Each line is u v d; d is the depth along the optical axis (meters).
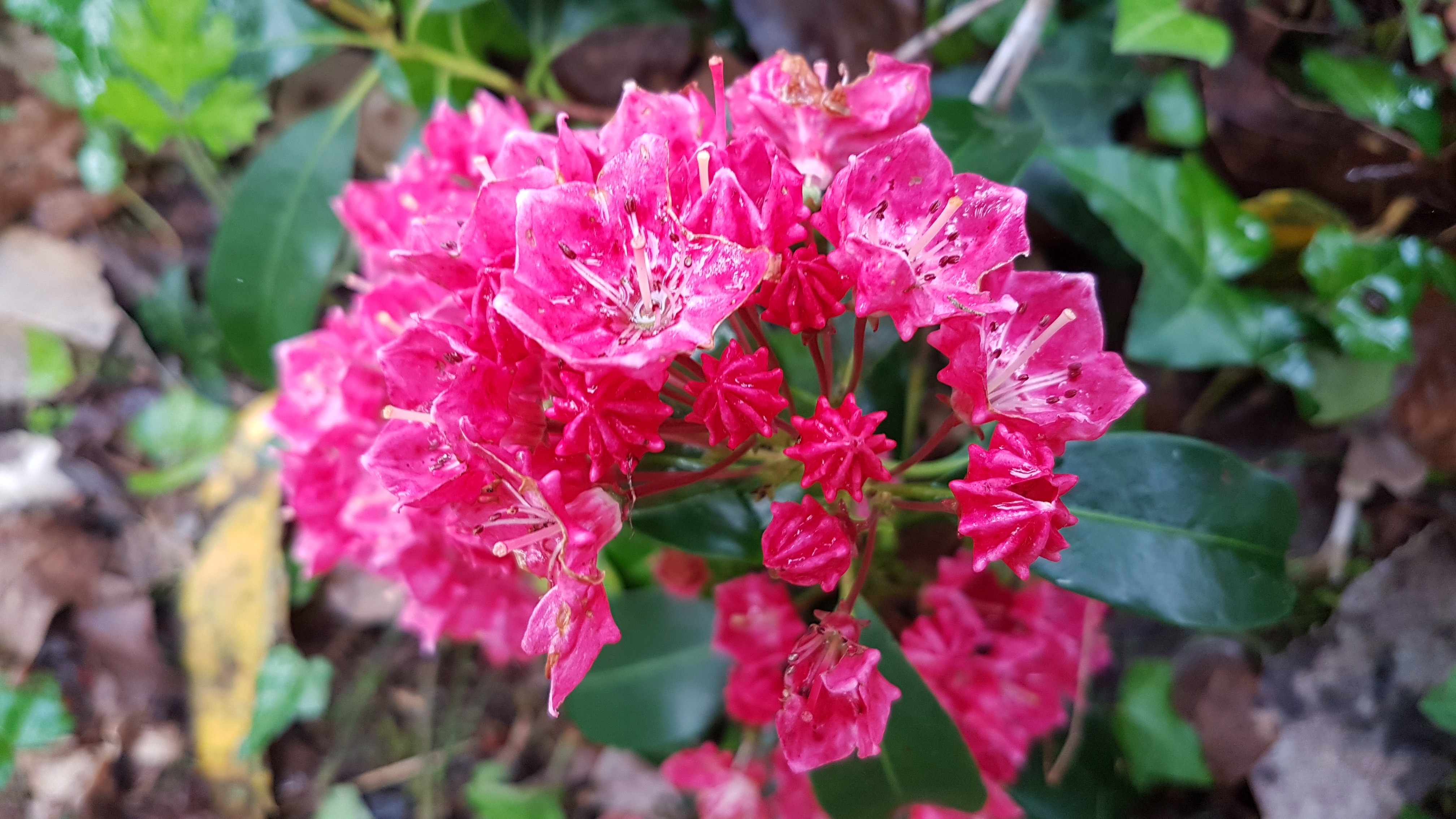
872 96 0.07
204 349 0.14
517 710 0.13
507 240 0.06
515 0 0.12
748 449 0.07
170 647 0.13
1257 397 0.11
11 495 0.14
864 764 0.08
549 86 0.12
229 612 0.13
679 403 0.07
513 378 0.06
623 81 0.13
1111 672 0.11
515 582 0.10
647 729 0.09
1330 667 0.10
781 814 0.10
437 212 0.08
